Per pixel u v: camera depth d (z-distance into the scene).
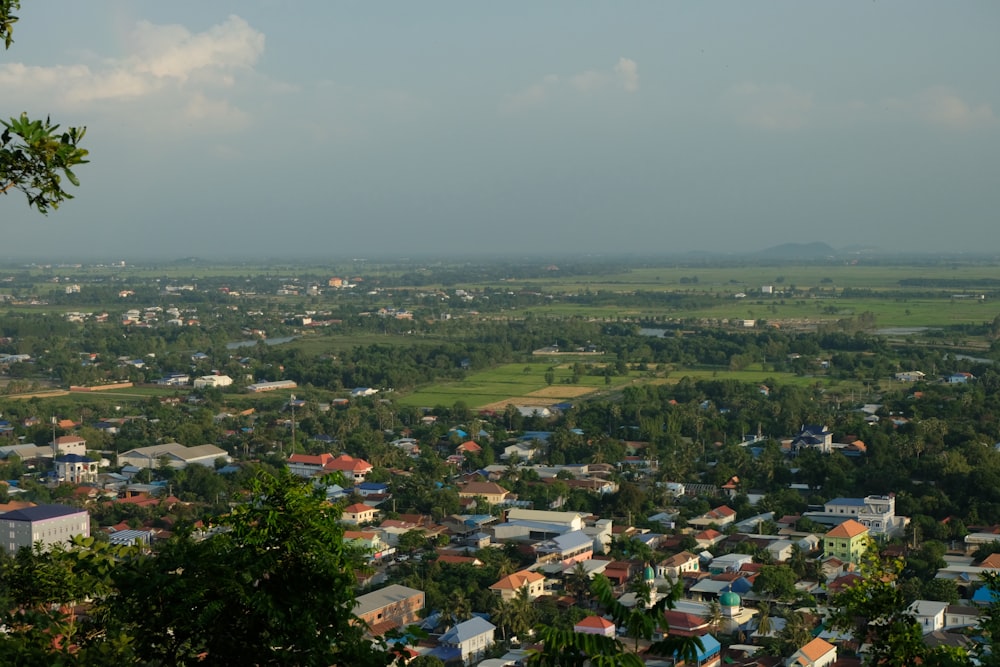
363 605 105.50
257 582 30.84
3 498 154.75
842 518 146.75
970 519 139.88
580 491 162.62
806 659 93.50
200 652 30.62
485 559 127.12
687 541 136.50
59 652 31.30
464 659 100.88
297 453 192.12
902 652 34.53
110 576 31.12
